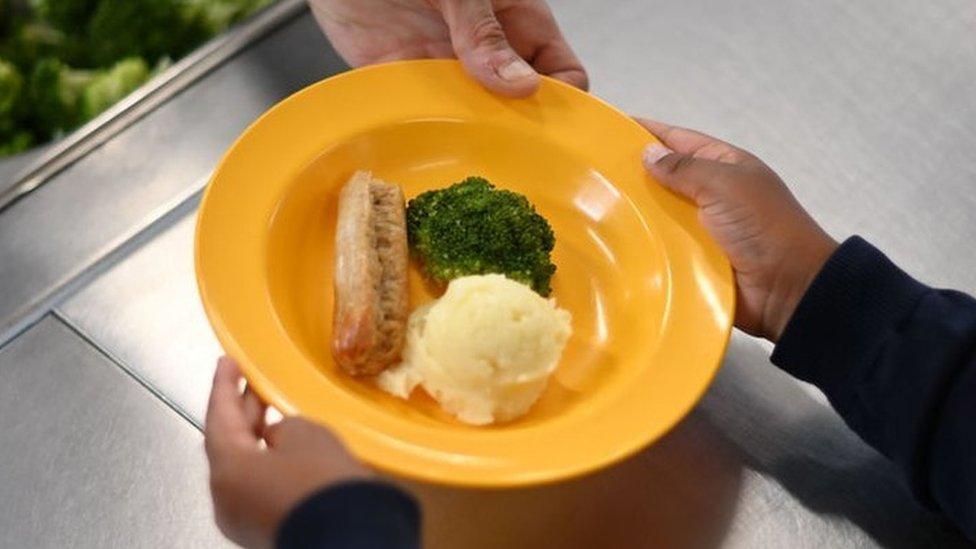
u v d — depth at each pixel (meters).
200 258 0.55
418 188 0.63
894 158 0.67
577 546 0.55
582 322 0.60
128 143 0.67
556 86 0.63
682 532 0.55
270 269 0.57
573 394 0.57
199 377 0.59
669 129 0.64
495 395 0.55
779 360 0.58
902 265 0.63
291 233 0.59
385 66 0.62
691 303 0.58
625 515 0.56
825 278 0.56
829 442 0.58
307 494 0.47
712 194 0.59
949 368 0.55
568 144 0.62
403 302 0.58
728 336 0.56
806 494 0.57
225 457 0.50
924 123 0.69
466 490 0.55
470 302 0.56
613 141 0.62
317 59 0.71
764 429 0.58
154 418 0.58
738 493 0.56
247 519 0.49
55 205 0.65
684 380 0.55
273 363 0.53
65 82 0.78
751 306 0.60
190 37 0.81
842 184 0.66
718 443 0.58
